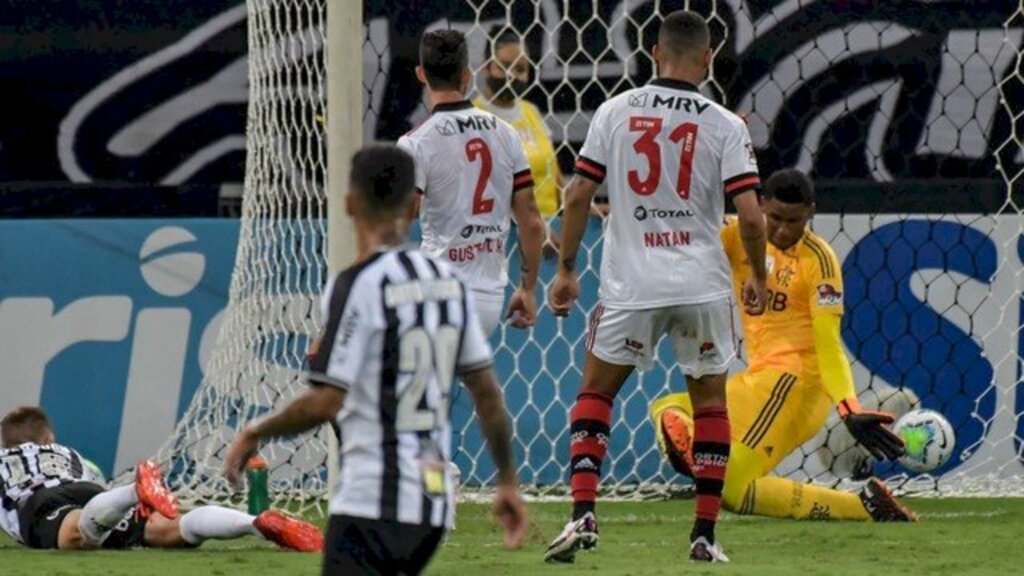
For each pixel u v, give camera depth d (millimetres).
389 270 13023
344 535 12625
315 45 29281
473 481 30406
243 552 23141
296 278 29219
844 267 31016
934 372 30984
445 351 13055
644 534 25766
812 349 26547
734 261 26203
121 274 30812
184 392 30766
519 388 30734
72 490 23922
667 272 21234
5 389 30484
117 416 30609
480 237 22859
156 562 21969
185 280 30922
